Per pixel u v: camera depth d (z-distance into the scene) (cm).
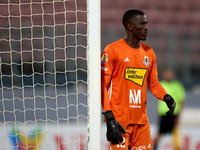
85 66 4378
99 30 1022
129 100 1125
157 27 5634
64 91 3947
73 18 4131
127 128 1124
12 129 1823
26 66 4131
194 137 2188
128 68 1122
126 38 1158
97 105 1030
